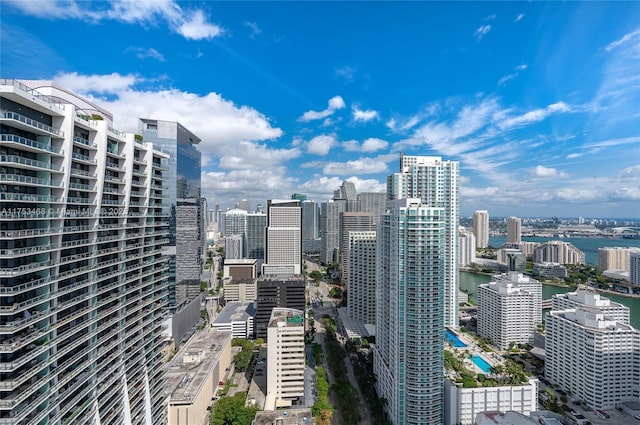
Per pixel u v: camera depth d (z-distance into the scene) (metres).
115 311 115.00
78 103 111.69
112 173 115.88
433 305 173.50
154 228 142.62
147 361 135.75
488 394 183.00
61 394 91.38
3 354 79.00
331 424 191.00
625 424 190.75
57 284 92.25
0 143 78.12
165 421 150.62
